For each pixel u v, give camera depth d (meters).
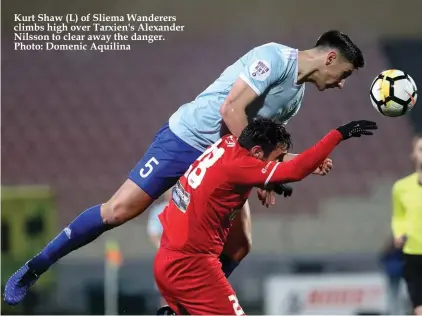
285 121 20.28
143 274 40.06
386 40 56.78
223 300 18.39
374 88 19.55
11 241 40.84
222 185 17.88
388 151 51.28
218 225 18.27
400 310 35.75
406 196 28.00
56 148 50.91
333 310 34.50
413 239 27.66
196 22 56.72
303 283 34.56
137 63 55.12
